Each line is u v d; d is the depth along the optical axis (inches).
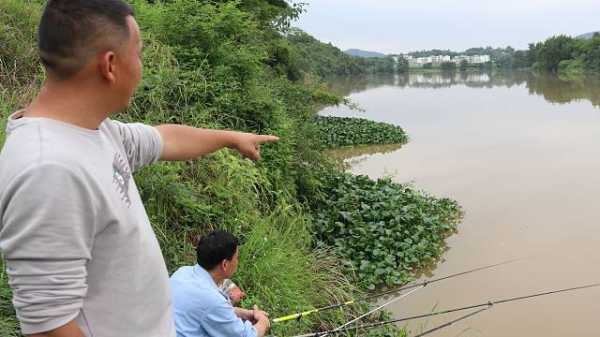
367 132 800.9
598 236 355.6
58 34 53.4
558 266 312.2
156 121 225.1
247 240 203.8
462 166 586.2
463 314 258.1
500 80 3159.5
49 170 49.4
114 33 55.7
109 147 59.2
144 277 59.2
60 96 55.2
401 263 306.3
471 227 380.5
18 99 194.1
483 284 291.6
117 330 57.5
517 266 314.0
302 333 186.7
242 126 276.2
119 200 56.5
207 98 267.3
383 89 2512.3
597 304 266.7
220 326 121.1
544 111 1151.0
